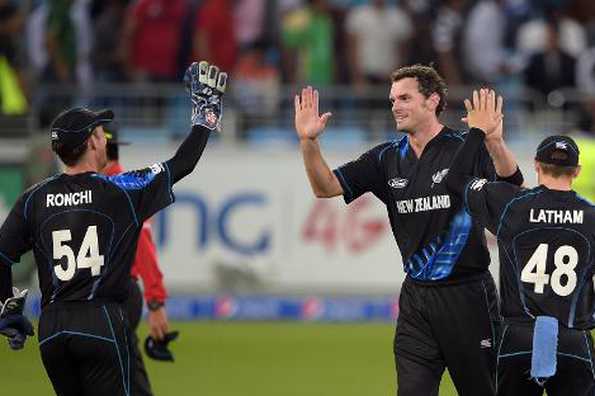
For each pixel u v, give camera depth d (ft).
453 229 86.38
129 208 79.51
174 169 80.53
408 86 86.99
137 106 200.44
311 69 202.39
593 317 83.10
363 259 187.21
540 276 82.07
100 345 78.64
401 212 88.02
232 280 187.93
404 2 204.54
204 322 184.24
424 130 87.56
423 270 87.25
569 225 81.92
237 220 188.03
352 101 200.64
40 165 187.32
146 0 200.64
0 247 80.07
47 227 79.51
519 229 82.48
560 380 83.15
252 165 188.24
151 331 100.27
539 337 81.15
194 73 81.97
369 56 200.95
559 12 204.85
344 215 187.52
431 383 87.04
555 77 201.26
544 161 82.89
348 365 145.38
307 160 87.10
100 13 204.33
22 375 137.90
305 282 187.93
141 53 201.26
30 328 80.89
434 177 86.74
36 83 197.88
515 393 84.58
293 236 188.03
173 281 187.62
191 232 187.62
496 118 85.46
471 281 86.79
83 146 80.28
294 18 203.10
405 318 88.17
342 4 210.59
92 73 203.72
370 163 88.94
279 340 165.78
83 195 79.36
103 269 78.95
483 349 86.99
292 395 126.93
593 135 197.57
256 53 202.59
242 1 204.85
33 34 202.49
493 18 203.51
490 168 88.02
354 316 186.50
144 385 93.04
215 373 139.74
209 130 81.76
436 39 203.21
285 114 199.11
